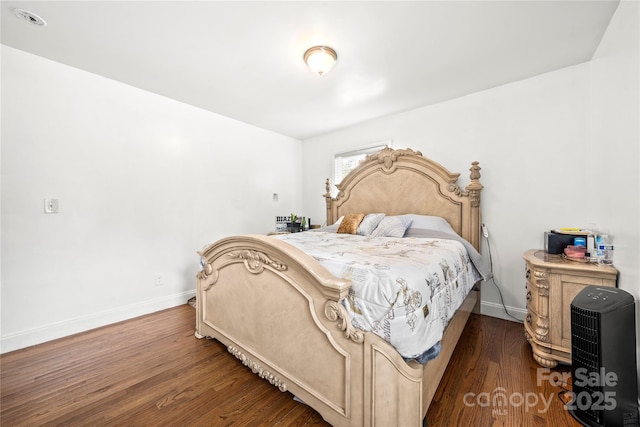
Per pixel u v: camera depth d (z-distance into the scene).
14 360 1.87
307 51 2.03
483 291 2.71
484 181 2.70
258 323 1.63
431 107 3.04
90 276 2.40
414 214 2.94
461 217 2.72
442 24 1.73
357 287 1.20
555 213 2.34
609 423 1.21
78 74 2.31
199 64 2.23
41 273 2.15
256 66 2.26
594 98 2.08
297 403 1.46
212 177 3.32
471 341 2.12
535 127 2.42
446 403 1.43
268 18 1.68
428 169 2.92
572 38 1.89
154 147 2.80
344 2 1.55
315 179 4.34
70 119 2.28
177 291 3.00
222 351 1.99
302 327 1.38
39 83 2.13
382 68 2.27
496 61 2.17
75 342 2.13
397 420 1.08
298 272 1.38
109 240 2.51
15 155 2.04
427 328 1.19
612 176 1.76
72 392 1.54
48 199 2.18
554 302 1.73
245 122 3.66
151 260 2.79
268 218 4.01
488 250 2.67
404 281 1.15
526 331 1.99
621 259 1.58
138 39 1.90
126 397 1.50
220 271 1.94
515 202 2.53
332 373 1.26
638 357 1.35
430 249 1.90
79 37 1.89
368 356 1.12
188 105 3.07
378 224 2.85
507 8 1.60
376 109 3.18
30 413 1.38
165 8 1.60
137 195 2.69
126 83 2.58
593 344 1.23
